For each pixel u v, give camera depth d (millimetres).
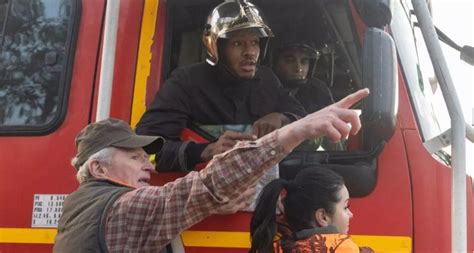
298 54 3252
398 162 2891
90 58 3299
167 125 2986
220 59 3064
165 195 2484
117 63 3189
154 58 3205
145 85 3174
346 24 3219
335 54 3266
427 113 3268
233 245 2875
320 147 2982
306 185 2682
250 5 3100
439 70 2861
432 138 2924
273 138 2354
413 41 3578
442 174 2883
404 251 2812
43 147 3229
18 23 3459
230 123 3061
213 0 3316
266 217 2664
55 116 3258
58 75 3334
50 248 3127
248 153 2373
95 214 2520
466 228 2793
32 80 3352
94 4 3379
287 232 2725
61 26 3402
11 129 3275
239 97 3078
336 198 2666
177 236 2734
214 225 2896
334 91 3260
